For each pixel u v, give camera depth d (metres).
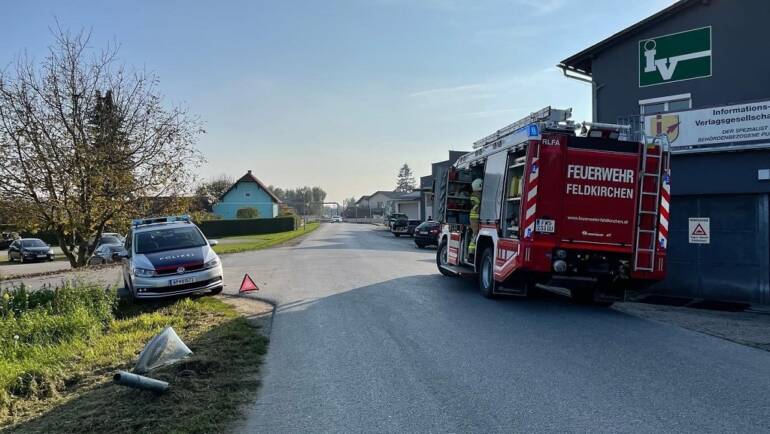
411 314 9.61
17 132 19.88
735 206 11.85
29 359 6.87
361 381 5.83
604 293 10.23
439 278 15.06
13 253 38.12
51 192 20.72
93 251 22.73
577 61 17.14
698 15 14.73
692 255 12.36
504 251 10.23
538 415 4.73
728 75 14.30
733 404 4.99
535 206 9.42
